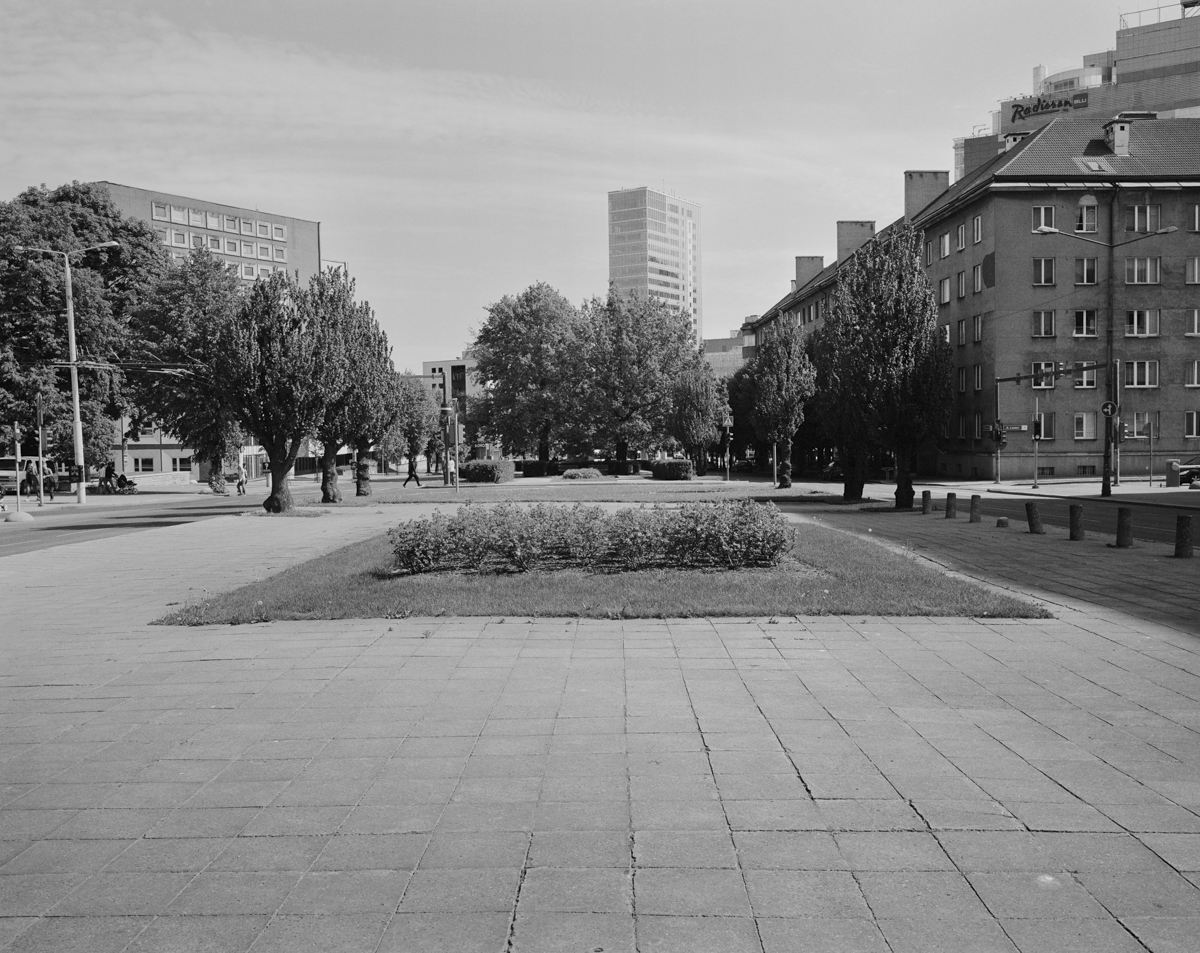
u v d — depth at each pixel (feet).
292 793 16.70
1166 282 171.42
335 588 39.52
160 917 12.36
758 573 41.42
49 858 14.24
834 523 74.59
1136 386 171.94
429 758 18.43
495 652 27.63
